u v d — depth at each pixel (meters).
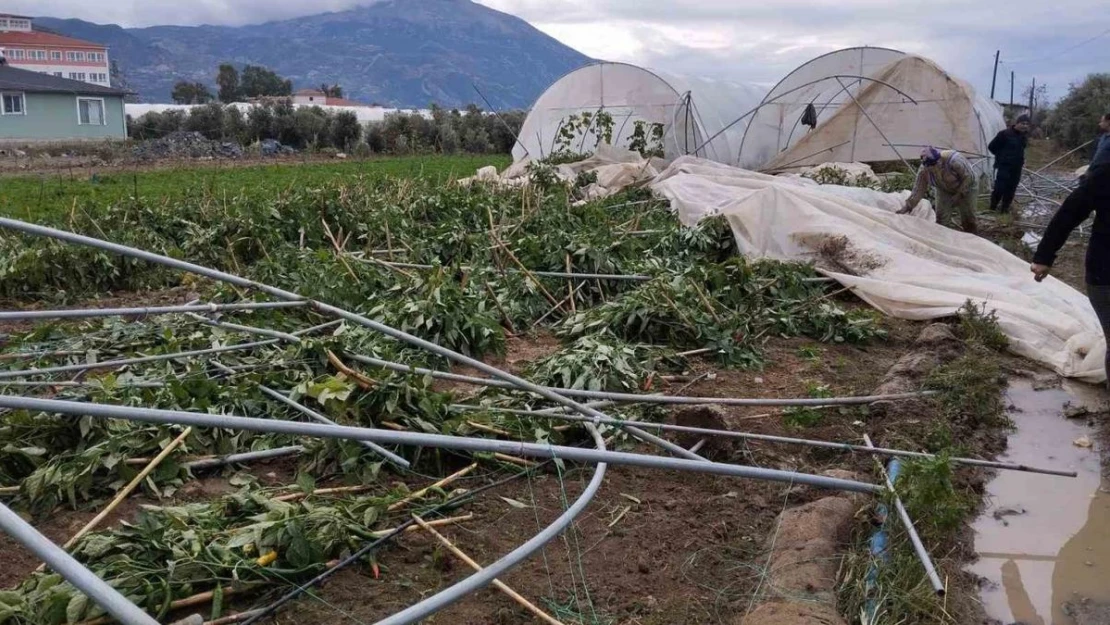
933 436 5.35
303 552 3.66
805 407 5.76
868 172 16.59
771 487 4.75
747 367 6.84
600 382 5.77
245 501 4.04
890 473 4.77
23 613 3.19
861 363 7.14
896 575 3.80
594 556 4.02
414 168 27.19
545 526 4.27
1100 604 3.87
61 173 26.06
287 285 8.47
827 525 4.13
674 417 5.53
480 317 7.02
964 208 11.84
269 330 6.11
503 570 3.16
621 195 14.07
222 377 5.62
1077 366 6.71
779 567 3.84
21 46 85.50
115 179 23.33
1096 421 5.92
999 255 9.54
